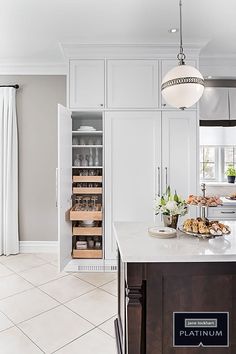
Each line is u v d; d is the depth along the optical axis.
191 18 2.59
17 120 3.77
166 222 1.93
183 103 1.96
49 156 3.79
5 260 3.52
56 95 3.75
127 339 1.44
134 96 3.13
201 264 1.49
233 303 1.52
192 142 3.15
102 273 3.16
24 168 3.79
